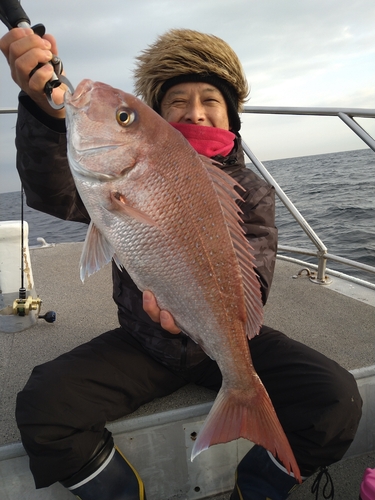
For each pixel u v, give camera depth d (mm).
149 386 1646
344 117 2475
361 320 2486
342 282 3244
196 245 1267
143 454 1615
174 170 1239
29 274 2645
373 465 1809
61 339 2346
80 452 1356
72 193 1654
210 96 1959
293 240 7184
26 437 1328
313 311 2660
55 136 1458
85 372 1499
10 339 2355
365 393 1859
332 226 7832
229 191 1342
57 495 1522
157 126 1239
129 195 1249
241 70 2088
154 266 1272
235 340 1336
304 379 1509
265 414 1312
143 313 1700
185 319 1312
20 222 2627
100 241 1365
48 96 1261
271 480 1467
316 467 1470
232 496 1570
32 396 1380
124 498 1409
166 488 1664
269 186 1900
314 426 1401
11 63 1271
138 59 2199
